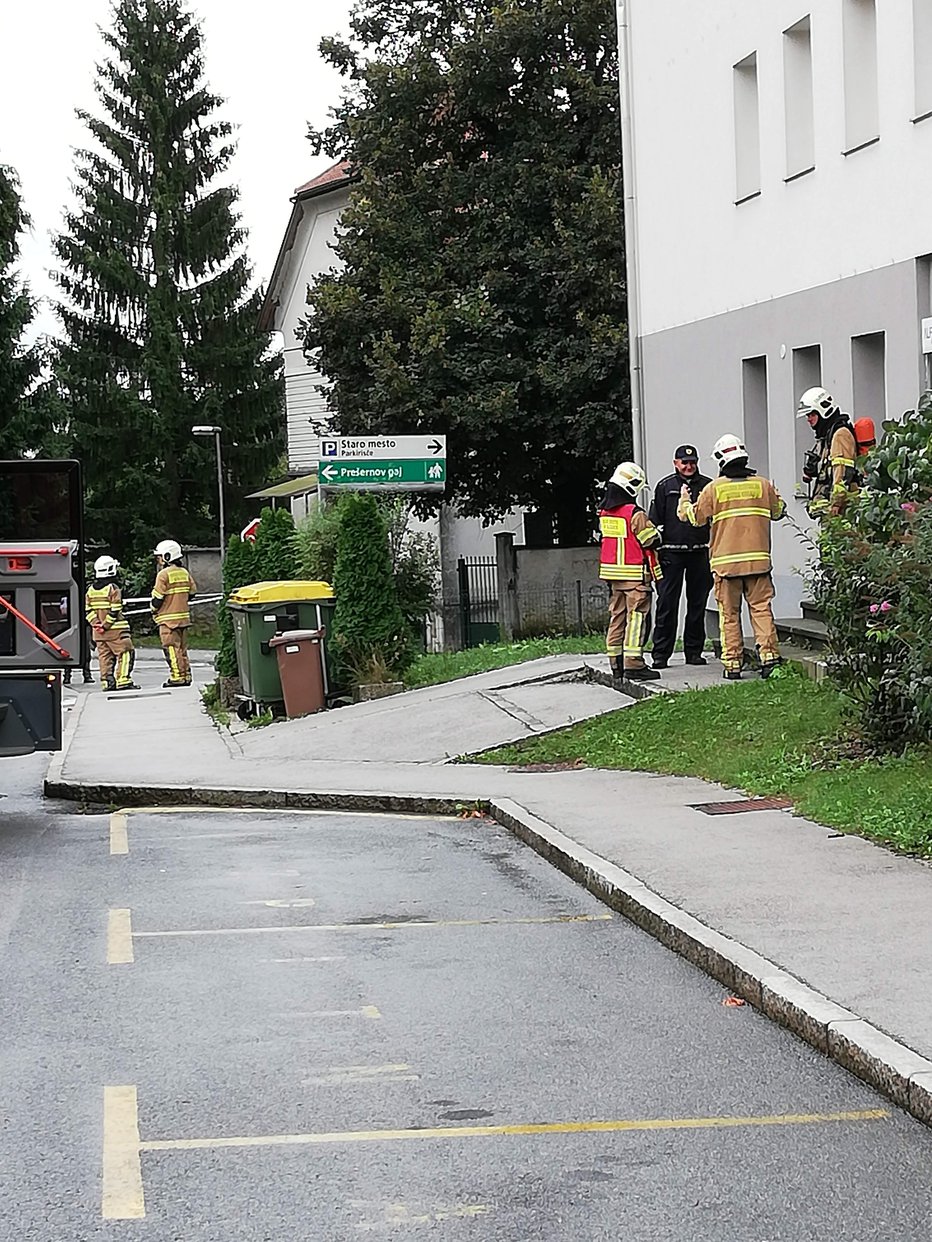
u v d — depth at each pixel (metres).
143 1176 5.02
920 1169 4.99
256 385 58.44
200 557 56.53
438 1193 4.86
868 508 11.48
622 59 24.05
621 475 16.56
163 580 28.06
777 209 19.78
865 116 18.08
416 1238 4.52
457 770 14.13
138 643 48.62
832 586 11.91
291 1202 4.80
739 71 20.89
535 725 15.54
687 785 12.27
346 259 34.41
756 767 12.26
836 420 14.84
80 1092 5.87
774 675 15.41
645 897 8.47
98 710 22.94
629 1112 5.57
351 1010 6.95
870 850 9.34
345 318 33.34
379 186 34.03
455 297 32.94
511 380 32.44
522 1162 5.11
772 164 19.91
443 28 35.16
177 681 28.12
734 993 7.06
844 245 18.20
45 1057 6.30
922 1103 5.39
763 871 8.91
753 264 20.52
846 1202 4.74
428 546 24.73
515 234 33.06
